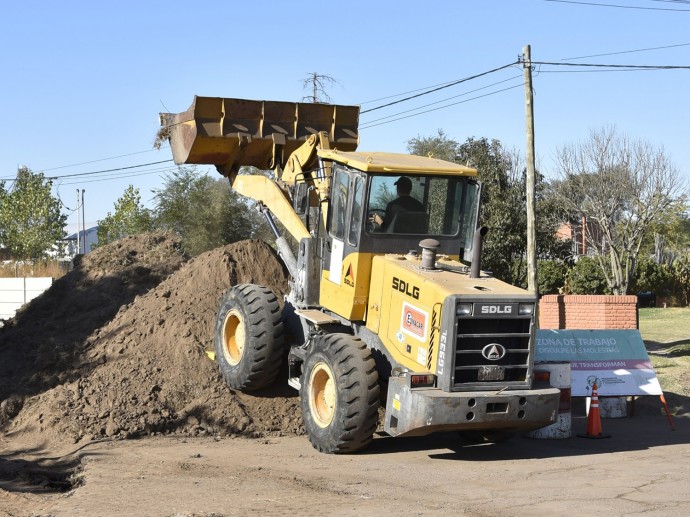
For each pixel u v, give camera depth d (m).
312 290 12.28
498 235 31.53
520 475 9.69
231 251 16.03
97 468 10.27
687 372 19.61
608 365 14.21
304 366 11.42
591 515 7.63
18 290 26.16
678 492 8.62
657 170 33.22
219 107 14.12
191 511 7.93
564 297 17.92
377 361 11.06
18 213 48.34
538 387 10.50
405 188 11.23
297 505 8.16
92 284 18.84
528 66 22.59
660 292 46.12
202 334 14.34
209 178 42.97
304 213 12.87
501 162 32.38
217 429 12.56
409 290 10.49
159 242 21.11
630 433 13.23
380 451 11.21
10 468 10.95
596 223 42.19
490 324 10.14
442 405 9.77
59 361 14.95
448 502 8.27
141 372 13.75
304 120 14.46
